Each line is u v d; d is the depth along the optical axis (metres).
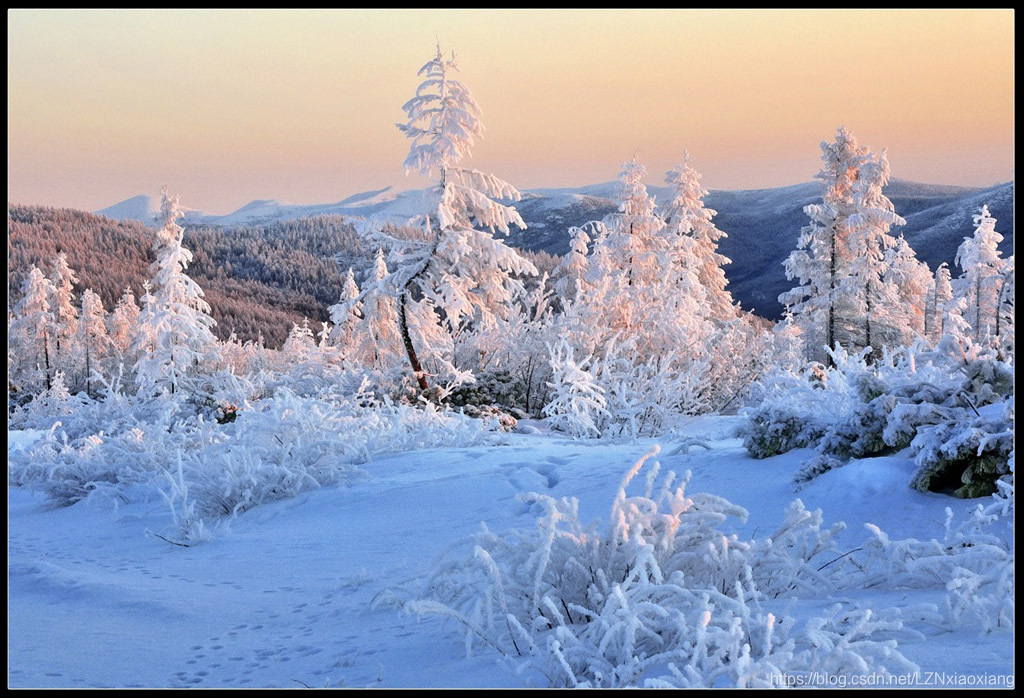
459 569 4.74
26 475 14.58
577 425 16.86
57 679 4.51
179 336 30.03
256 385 23.41
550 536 4.11
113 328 65.62
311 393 24.03
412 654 4.39
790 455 8.23
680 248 40.59
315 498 11.01
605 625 3.50
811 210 36.69
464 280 25.95
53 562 8.96
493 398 23.19
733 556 4.27
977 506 5.62
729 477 8.08
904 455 6.98
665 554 4.19
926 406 7.10
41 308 63.41
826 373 9.59
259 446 12.67
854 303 35.97
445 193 25.17
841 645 2.97
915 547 4.66
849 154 36.41
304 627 5.37
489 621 4.11
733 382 23.25
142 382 29.61
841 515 6.45
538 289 25.42
